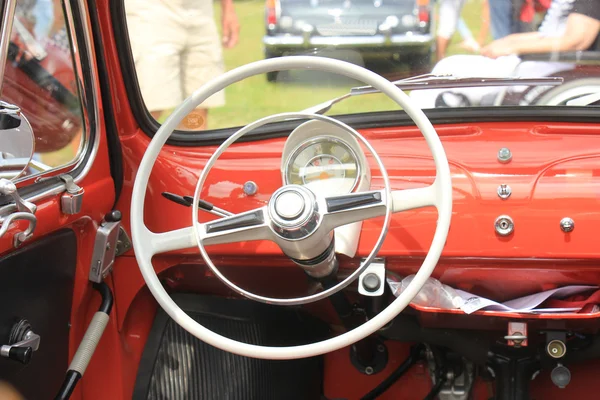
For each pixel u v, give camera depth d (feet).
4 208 4.58
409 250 5.96
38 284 5.24
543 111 6.33
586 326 6.10
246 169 6.35
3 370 4.89
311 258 5.13
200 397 6.53
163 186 6.35
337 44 6.13
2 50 4.55
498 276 6.20
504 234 5.92
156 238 5.28
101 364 6.38
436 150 5.05
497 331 6.49
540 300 5.98
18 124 4.30
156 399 6.39
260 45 6.17
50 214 5.16
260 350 4.94
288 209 4.78
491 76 6.24
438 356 7.05
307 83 6.29
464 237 5.98
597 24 6.04
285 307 7.29
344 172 5.60
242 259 6.36
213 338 5.00
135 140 6.35
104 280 6.42
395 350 7.48
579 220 5.89
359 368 7.53
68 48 5.58
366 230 5.98
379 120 6.43
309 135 5.60
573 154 6.15
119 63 6.10
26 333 5.04
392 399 7.61
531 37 6.12
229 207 6.26
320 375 7.65
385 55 6.17
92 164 5.82
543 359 6.58
